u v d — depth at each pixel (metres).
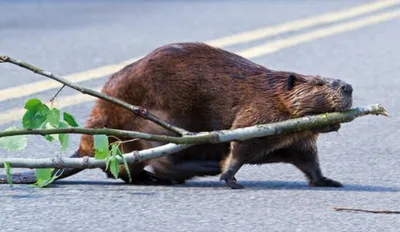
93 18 22.98
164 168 10.93
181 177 11.03
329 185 10.98
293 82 10.69
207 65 10.96
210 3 24.97
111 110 10.92
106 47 19.95
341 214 9.66
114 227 9.16
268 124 10.54
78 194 10.38
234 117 10.84
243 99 10.83
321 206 9.97
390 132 14.17
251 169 11.88
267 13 23.55
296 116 10.70
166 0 25.47
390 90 16.83
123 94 10.96
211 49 11.12
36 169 10.47
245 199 10.24
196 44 11.16
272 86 10.79
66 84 10.35
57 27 21.95
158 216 9.53
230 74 10.93
